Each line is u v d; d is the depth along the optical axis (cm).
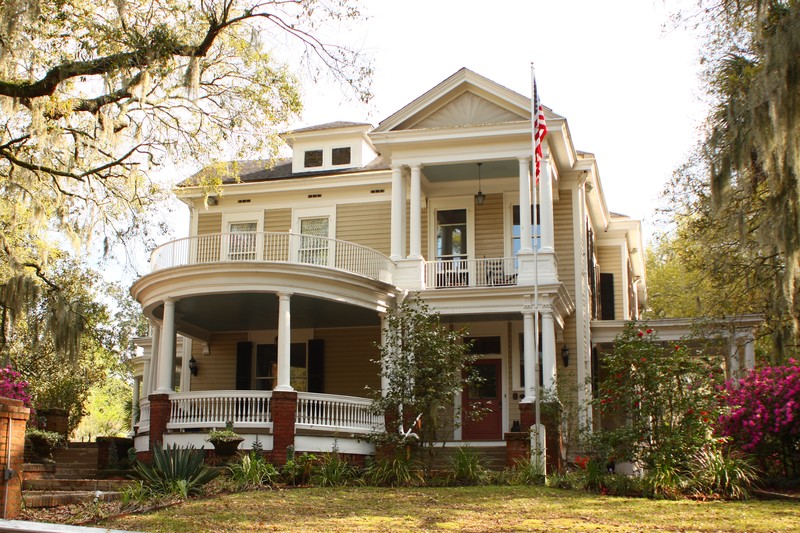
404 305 1717
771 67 1262
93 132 1806
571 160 2111
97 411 4969
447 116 2069
